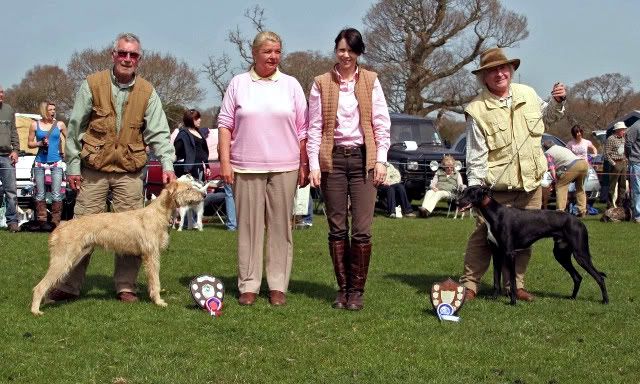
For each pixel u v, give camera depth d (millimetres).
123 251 6688
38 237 11492
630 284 8039
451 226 14078
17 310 6469
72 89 43750
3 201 13617
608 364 5184
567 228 7016
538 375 4961
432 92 38875
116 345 5492
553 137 18844
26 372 4891
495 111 7109
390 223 14648
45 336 5703
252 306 6734
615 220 15234
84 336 5707
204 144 13508
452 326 6129
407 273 8648
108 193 7082
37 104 45719
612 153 17234
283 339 5715
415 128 18953
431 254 10117
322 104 6555
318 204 17250
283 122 6742
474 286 7363
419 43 37281
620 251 10609
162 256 9492
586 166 15664
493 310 6727
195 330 5934
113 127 6789
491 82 7113
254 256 6910
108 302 6812
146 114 6957
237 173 6824
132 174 6984
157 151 7016
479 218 7281
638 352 5461
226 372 4918
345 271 6773
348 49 6449
